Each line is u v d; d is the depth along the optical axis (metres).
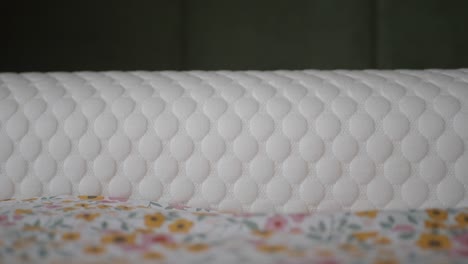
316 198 0.69
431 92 0.72
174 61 1.24
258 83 0.76
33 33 1.21
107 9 1.22
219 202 0.70
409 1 1.23
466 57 1.22
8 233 0.52
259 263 0.45
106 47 1.23
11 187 0.71
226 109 0.72
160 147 0.71
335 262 0.44
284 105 0.71
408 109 0.70
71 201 0.65
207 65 1.24
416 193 0.68
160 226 0.57
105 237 0.51
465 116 0.70
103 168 0.71
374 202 0.69
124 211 0.61
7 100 0.74
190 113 0.72
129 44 1.23
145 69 1.23
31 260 0.45
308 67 1.24
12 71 1.21
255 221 0.56
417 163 0.69
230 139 0.70
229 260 0.46
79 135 0.71
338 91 0.73
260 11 1.24
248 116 0.71
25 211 0.59
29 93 0.75
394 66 1.24
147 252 0.48
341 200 0.69
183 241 0.52
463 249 0.48
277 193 0.69
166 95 0.74
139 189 0.71
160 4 1.22
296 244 0.50
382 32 1.23
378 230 0.53
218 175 0.70
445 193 0.68
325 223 0.55
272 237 0.52
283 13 1.24
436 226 0.53
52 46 1.22
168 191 0.70
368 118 0.70
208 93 0.74
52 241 0.50
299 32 1.24
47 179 0.71
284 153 0.69
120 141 0.71
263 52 1.24
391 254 0.47
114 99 0.74
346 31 1.23
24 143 0.71
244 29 1.24
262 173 0.69
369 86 0.74
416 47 1.23
